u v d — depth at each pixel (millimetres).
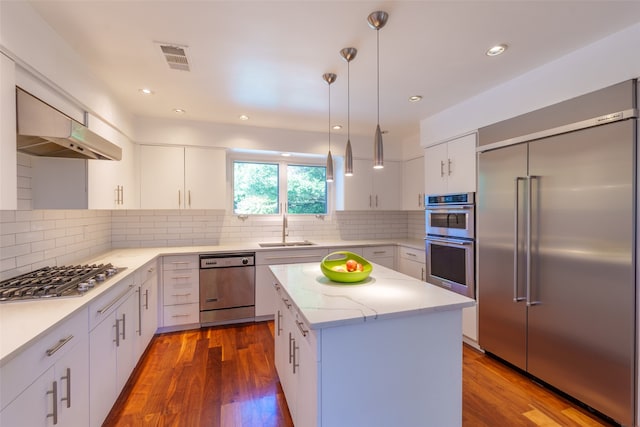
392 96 2643
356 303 1413
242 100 2727
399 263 3949
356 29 1666
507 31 1687
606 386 1730
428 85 2412
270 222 4039
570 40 1767
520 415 1823
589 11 1506
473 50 1890
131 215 3400
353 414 1288
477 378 2232
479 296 2604
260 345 2807
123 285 1985
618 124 1664
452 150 2895
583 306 1833
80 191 2113
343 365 1267
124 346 1998
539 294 2090
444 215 2988
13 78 1351
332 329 1247
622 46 1653
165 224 3539
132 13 1517
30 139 1580
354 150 4062
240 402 1964
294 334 1632
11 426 980
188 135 3324
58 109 1732
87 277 1813
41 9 1467
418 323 1392
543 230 2057
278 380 2223
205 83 2361
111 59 1976
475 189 2643
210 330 3156
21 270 1853
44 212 2082
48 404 1173
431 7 1482
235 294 3291
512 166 2281
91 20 1566
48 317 1241
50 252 2148
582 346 1842
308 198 4281
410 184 4121
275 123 3459
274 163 4082
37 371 1108
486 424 1748
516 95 2254
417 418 1399
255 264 3363
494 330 2463
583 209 1825
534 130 2113
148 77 2246
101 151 1884
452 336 1458
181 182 3312
